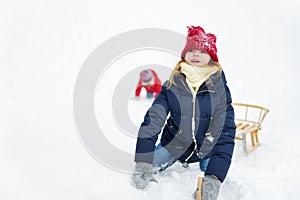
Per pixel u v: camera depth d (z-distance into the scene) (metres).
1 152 3.10
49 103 4.88
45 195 2.40
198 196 2.27
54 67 6.90
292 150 3.50
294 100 5.90
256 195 2.57
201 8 11.40
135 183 2.44
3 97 5.00
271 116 4.85
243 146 3.31
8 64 6.70
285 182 2.83
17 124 3.91
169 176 2.71
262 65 8.37
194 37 2.66
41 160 2.97
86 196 2.39
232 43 9.72
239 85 6.84
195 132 2.64
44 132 3.69
